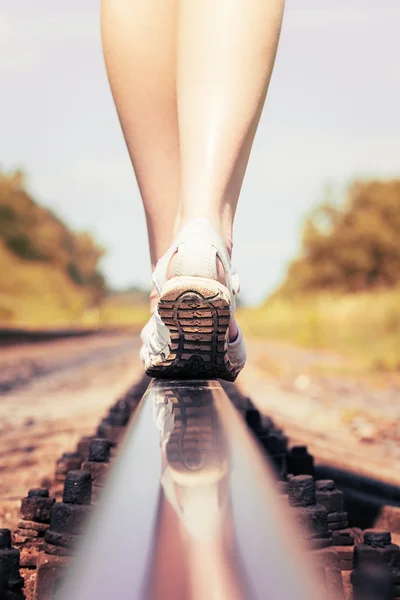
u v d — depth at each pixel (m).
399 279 37.53
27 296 51.94
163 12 1.84
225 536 0.50
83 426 5.00
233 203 1.64
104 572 0.45
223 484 0.63
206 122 1.56
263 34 1.59
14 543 1.69
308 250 39.53
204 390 1.27
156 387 1.35
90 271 75.56
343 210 38.69
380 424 5.40
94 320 65.44
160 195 1.96
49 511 1.70
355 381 9.87
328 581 1.36
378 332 19.50
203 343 1.53
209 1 1.60
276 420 5.35
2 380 8.27
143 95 1.90
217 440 0.79
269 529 0.52
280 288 45.84
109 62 1.93
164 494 0.60
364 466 3.51
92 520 0.60
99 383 8.63
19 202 58.47
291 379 10.13
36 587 1.34
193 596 0.40
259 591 0.41
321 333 21.08
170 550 0.47
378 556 1.40
